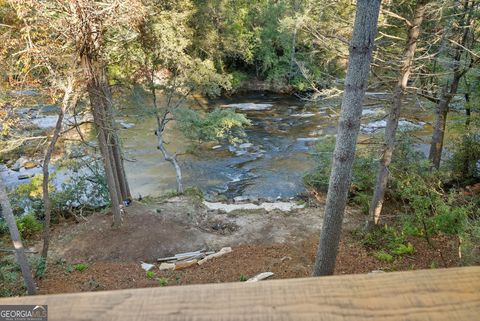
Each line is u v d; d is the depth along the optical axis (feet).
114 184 29.94
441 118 34.53
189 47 58.29
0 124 25.13
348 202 35.99
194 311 2.16
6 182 39.70
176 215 33.73
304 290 2.27
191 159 48.80
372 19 13.91
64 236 30.50
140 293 2.26
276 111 67.77
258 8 78.28
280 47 79.92
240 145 52.95
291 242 29.68
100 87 27.22
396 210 32.65
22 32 22.72
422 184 24.54
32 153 44.78
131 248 28.63
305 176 41.22
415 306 2.19
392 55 25.71
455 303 2.20
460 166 37.78
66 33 22.70
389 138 26.35
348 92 15.08
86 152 33.88
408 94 27.68
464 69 30.04
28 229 31.30
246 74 83.20
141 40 36.14
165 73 43.11
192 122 42.42
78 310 2.17
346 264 25.18
